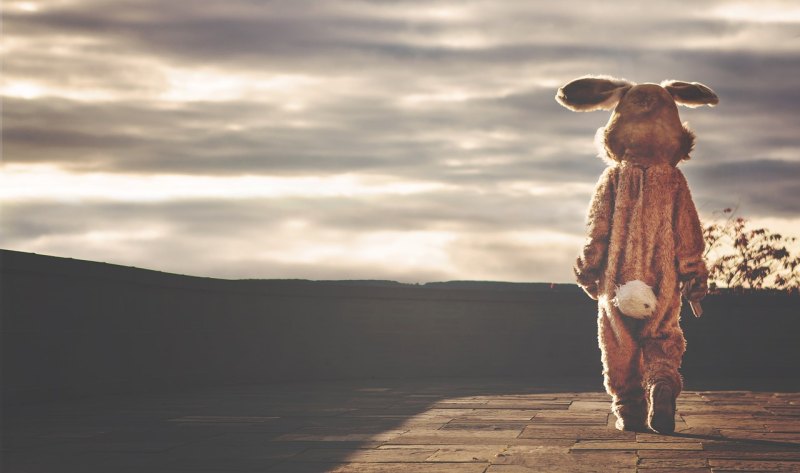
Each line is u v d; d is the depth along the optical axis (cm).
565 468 624
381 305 1546
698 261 820
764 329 1561
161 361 1266
